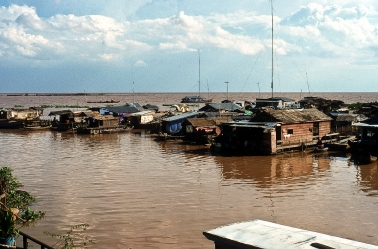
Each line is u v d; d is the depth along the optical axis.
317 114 50.81
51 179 31.78
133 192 27.42
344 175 32.41
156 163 38.78
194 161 39.78
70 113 76.56
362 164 37.06
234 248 11.52
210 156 42.84
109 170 35.34
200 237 19.27
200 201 25.20
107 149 49.16
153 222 21.34
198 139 54.28
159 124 67.31
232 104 87.94
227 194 26.88
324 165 36.91
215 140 48.78
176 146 51.59
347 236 19.30
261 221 13.16
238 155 43.19
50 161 40.44
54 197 26.31
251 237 11.55
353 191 27.31
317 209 23.42
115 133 68.88
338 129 56.12
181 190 27.95
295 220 21.56
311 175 32.62
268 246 10.88
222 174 33.38
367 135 41.84
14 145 53.41
